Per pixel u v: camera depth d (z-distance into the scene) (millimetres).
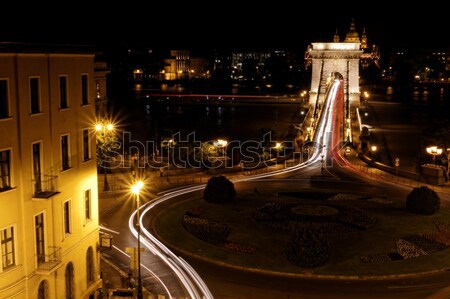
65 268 36062
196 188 74000
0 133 29781
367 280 42688
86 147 39781
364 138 121188
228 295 40125
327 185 76062
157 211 61906
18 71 30922
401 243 50188
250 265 45312
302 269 44500
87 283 39781
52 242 34406
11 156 30750
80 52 37594
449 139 101688
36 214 32750
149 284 41938
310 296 39938
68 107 36562
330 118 153375
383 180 79875
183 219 57719
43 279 33750
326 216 57688
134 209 62750
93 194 40469
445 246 49719
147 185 75312
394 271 43969
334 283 42188
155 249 49562
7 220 30453
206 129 160500
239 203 64375
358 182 78250
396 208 62312
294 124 158125
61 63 35500
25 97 31625
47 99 33938
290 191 71062
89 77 39594
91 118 40000
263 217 57781
